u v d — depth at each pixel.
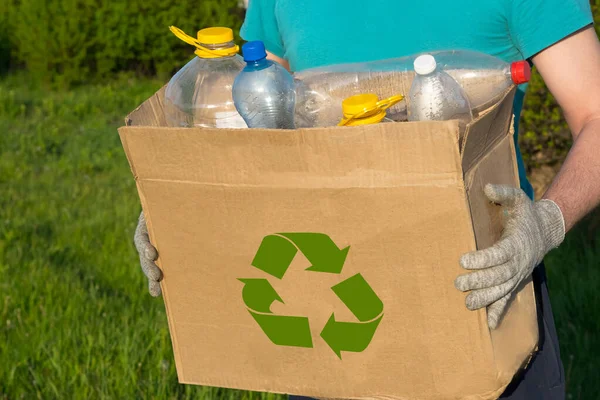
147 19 10.22
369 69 2.13
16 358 3.99
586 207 1.95
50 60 10.31
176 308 2.02
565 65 2.06
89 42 10.29
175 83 2.07
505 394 2.26
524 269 1.74
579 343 3.77
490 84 1.97
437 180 1.65
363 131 1.65
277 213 1.79
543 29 2.05
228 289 1.94
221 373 2.04
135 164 1.88
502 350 1.83
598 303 4.04
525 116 5.37
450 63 2.04
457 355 1.79
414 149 1.63
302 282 1.85
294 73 2.26
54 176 7.24
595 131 2.02
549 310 2.33
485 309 1.75
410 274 1.75
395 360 1.85
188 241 1.92
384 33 2.21
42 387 3.81
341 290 1.82
